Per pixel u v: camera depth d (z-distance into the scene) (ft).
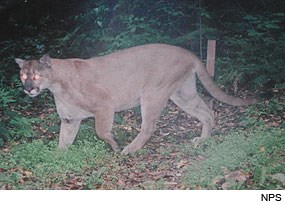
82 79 15.11
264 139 14.26
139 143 15.60
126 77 15.44
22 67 14.96
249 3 25.96
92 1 27.76
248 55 21.76
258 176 12.52
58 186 13.30
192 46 22.91
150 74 15.60
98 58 15.47
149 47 15.72
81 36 24.58
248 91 19.76
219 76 20.72
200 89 20.07
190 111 16.34
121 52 15.61
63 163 14.24
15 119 17.08
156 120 15.85
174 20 25.43
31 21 28.14
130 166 14.51
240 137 14.71
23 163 14.26
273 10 25.81
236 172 12.91
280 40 22.02
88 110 15.31
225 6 25.93
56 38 26.48
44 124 17.92
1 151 15.34
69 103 15.16
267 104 18.07
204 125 16.26
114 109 15.51
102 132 15.39
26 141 16.31
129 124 17.93
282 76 19.75
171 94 15.92
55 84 14.98
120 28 25.09
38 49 25.05
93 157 14.70
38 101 20.10
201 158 14.34
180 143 16.07
